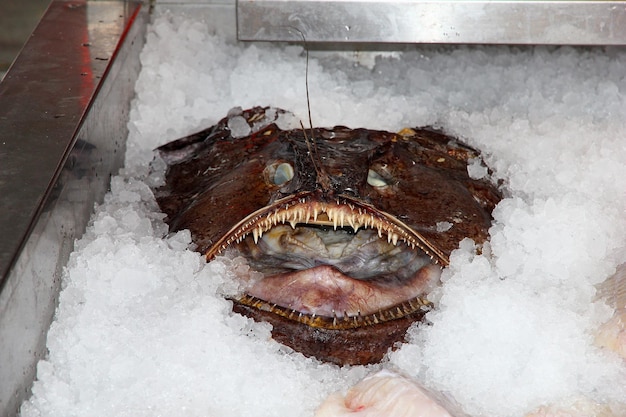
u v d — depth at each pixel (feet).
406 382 3.28
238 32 4.63
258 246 3.80
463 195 3.92
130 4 4.83
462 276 3.63
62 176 3.51
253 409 3.35
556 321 3.52
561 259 3.78
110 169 4.21
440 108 4.80
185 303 3.55
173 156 4.38
